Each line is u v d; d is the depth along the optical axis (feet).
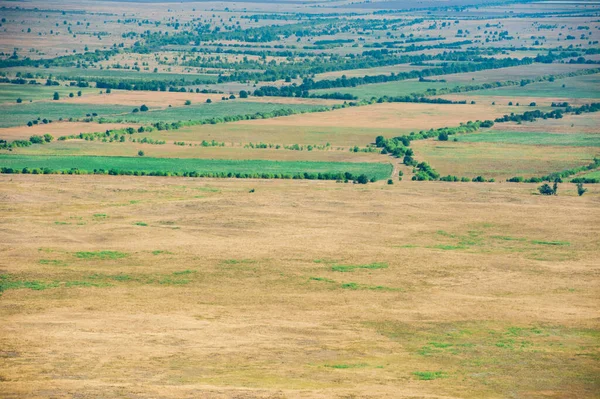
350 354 404.16
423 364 392.27
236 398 341.41
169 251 577.02
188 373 374.84
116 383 359.46
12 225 631.56
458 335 433.89
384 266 552.41
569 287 517.55
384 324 449.48
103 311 464.24
